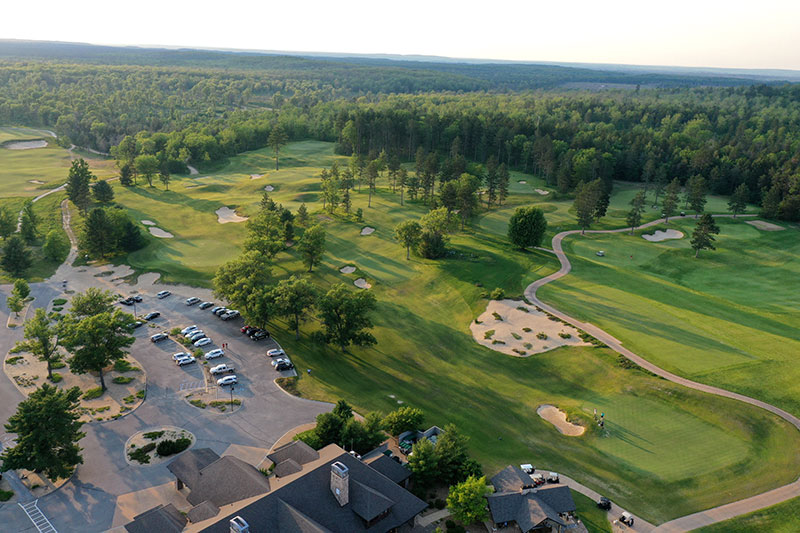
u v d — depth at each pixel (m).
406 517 48.66
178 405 70.12
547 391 75.94
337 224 140.75
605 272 115.44
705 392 70.94
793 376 74.25
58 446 55.62
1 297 100.06
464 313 98.44
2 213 126.25
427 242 120.19
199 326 92.94
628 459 61.09
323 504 46.41
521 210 123.81
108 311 83.00
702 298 103.50
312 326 94.50
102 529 49.56
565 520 51.09
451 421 68.56
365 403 71.88
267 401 71.81
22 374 75.69
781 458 59.81
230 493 48.12
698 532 50.38
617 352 81.75
